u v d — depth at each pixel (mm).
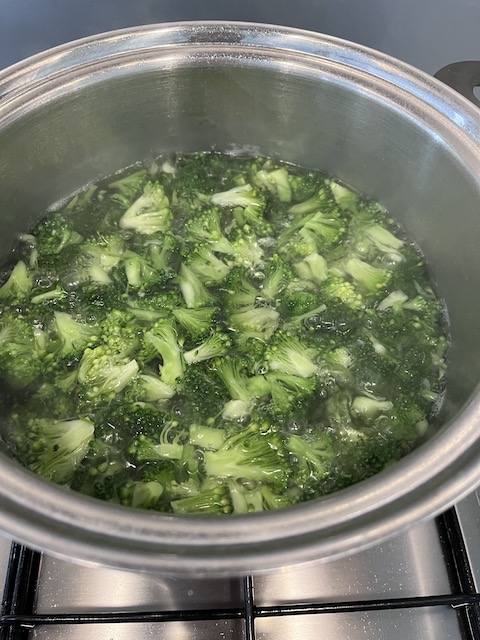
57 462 216
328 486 216
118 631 203
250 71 260
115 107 272
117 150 303
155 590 212
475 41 352
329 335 260
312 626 207
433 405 249
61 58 246
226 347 250
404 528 143
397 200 296
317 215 292
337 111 269
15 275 272
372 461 220
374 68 248
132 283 272
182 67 257
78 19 335
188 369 245
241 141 316
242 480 217
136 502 202
